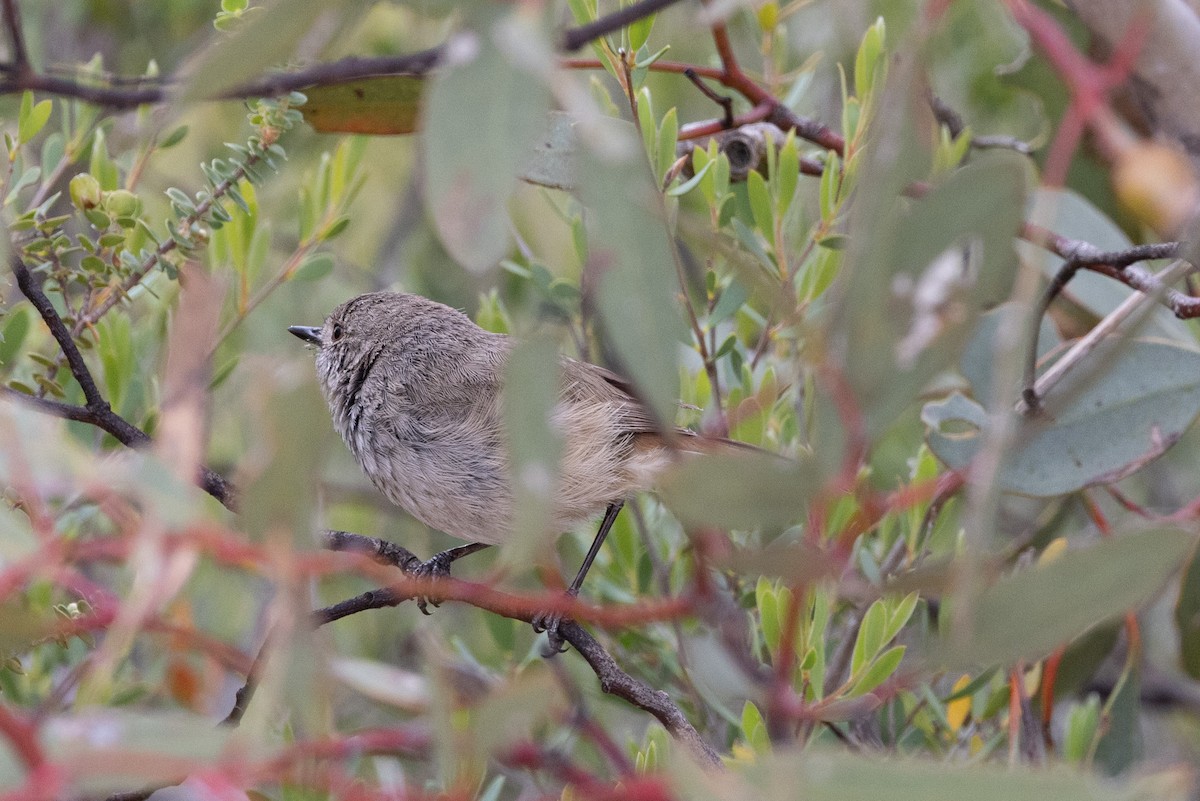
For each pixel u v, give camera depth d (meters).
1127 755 7.34
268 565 3.36
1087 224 7.96
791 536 7.27
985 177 3.19
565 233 9.92
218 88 3.54
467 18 3.24
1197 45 6.37
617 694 6.07
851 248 3.19
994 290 3.31
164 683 7.40
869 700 6.21
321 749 3.38
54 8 10.43
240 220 7.57
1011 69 8.24
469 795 3.62
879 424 3.22
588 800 3.40
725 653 7.12
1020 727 7.16
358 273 11.00
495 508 7.57
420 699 3.60
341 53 8.79
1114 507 10.03
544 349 3.31
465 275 10.69
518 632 8.38
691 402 7.80
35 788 2.92
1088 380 3.55
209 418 8.17
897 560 7.58
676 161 7.00
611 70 6.95
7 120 9.03
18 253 6.16
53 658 7.07
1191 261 4.02
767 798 3.00
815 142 8.19
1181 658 7.38
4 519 3.63
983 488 3.03
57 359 6.88
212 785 3.13
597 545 7.57
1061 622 3.50
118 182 7.42
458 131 3.17
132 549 3.42
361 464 8.05
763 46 8.57
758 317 7.71
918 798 2.93
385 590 6.40
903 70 3.26
